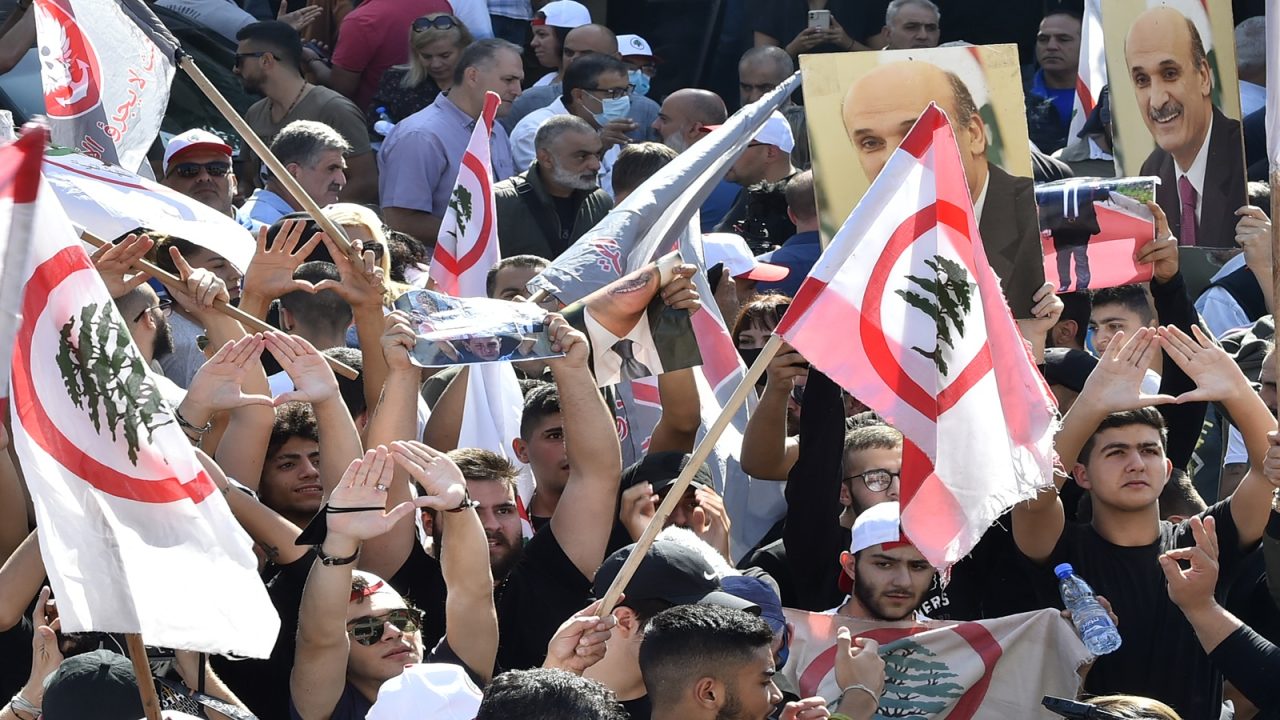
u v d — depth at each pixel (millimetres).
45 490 9047
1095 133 21531
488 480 12492
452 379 14969
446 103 21781
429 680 10070
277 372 15703
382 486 10734
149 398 9312
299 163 18906
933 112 11352
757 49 24016
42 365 9125
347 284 13820
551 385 14133
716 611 9977
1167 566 12062
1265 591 13250
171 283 13078
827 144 13773
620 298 12594
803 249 19109
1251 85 23562
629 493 12805
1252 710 13422
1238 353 16297
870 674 12203
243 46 22312
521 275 16172
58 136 13641
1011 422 11391
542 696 8969
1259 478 12977
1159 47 16453
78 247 9266
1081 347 17234
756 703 9820
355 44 24250
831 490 13250
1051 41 24656
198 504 9328
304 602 10688
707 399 15391
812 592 13477
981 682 12562
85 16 13711
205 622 9195
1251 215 16234
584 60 22938
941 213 11359
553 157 19828
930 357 11305
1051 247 15047
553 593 12305
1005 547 13406
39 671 10414
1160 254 14883
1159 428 13008
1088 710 10570
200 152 17266
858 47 26281
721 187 22297
